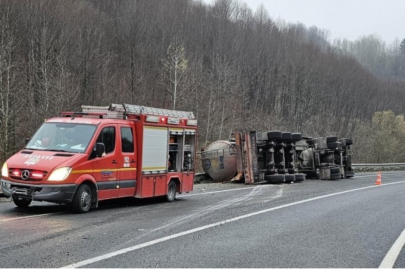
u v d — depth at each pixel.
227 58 63.47
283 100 68.94
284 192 17.67
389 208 13.54
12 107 35.38
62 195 9.98
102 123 11.27
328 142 26.23
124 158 11.75
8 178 10.12
